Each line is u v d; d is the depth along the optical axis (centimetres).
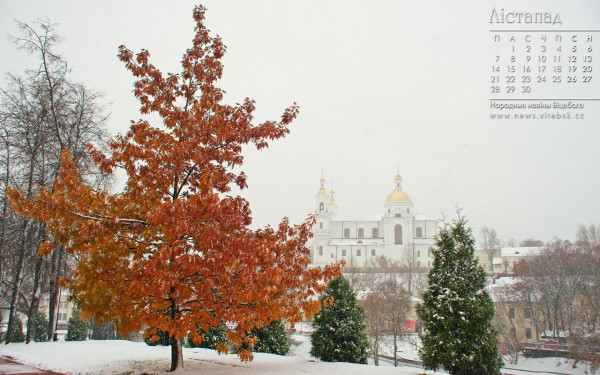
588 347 3150
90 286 1040
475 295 1459
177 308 1156
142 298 1065
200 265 955
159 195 1189
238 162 1232
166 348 1764
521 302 4672
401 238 11619
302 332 5138
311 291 1183
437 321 1463
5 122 2195
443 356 1395
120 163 1216
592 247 5684
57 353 1645
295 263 1136
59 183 1043
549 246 6341
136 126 1212
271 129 1228
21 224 2212
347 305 1769
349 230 12631
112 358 1499
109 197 1145
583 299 4622
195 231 968
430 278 1555
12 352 1719
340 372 1316
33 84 2245
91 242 1022
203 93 1275
